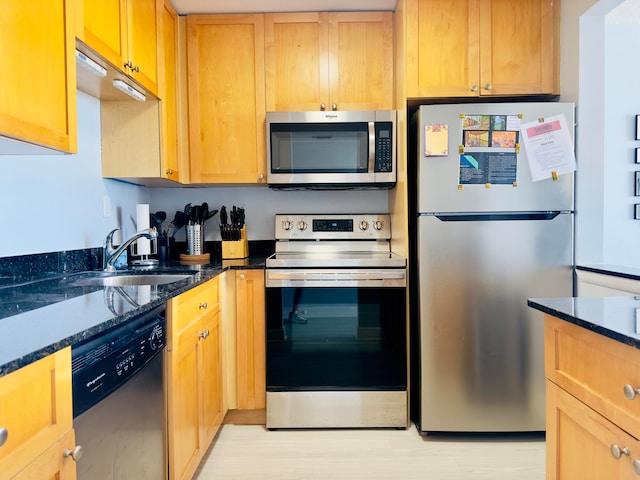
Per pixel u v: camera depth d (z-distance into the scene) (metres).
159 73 1.99
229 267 2.09
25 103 1.00
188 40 2.29
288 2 2.20
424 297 1.99
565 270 1.96
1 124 0.92
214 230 2.66
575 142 1.97
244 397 2.15
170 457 1.35
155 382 1.25
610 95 2.57
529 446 1.96
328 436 2.05
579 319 0.86
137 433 1.12
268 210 2.66
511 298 1.97
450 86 2.09
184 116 2.31
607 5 1.84
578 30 1.96
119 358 1.01
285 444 1.98
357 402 2.10
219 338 2.00
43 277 1.56
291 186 2.38
